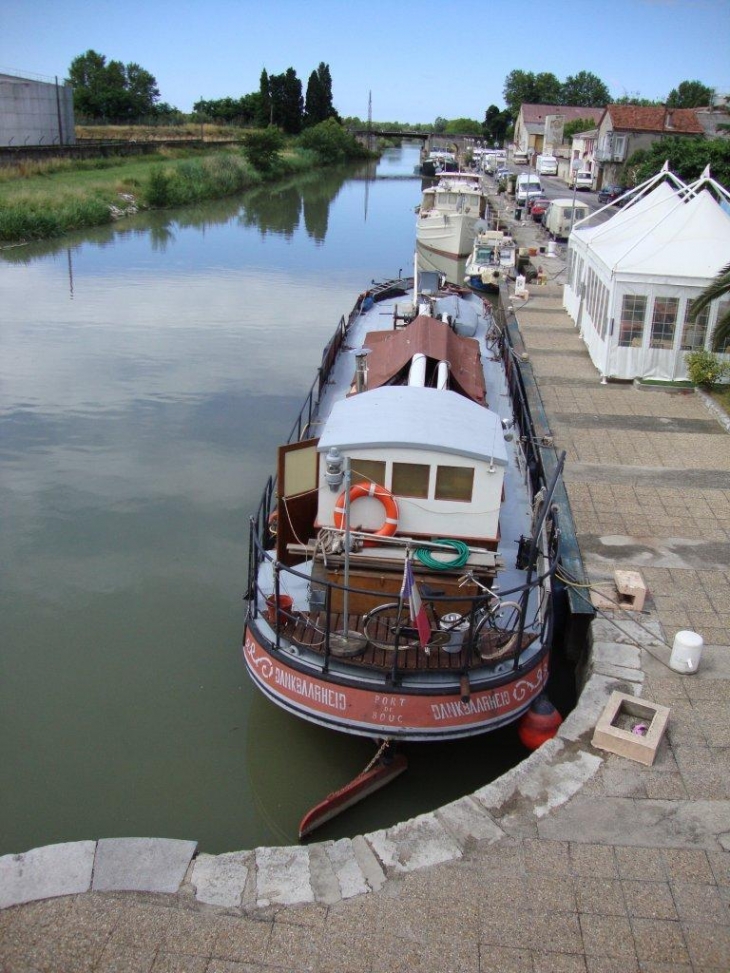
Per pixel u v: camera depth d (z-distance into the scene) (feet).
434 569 25.57
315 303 92.12
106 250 125.18
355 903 18.49
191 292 96.63
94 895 18.60
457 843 20.10
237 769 26.27
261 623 26.68
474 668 24.35
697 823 20.80
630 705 24.43
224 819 24.34
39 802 24.73
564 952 17.46
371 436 25.86
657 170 118.83
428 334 40.60
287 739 27.53
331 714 24.50
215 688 29.99
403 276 109.19
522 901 18.58
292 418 57.06
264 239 140.87
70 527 41.32
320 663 24.75
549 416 50.49
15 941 17.52
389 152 491.72
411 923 18.03
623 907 18.48
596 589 31.32
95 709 28.76
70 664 31.09
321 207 193.36
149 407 58.59
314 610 26.48
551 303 85.35
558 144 297.53
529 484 37.01
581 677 29.07
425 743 26.86
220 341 75.72
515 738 27.40
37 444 51.65
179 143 252.42
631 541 35.53
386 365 39.96
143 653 31.83
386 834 20.36
